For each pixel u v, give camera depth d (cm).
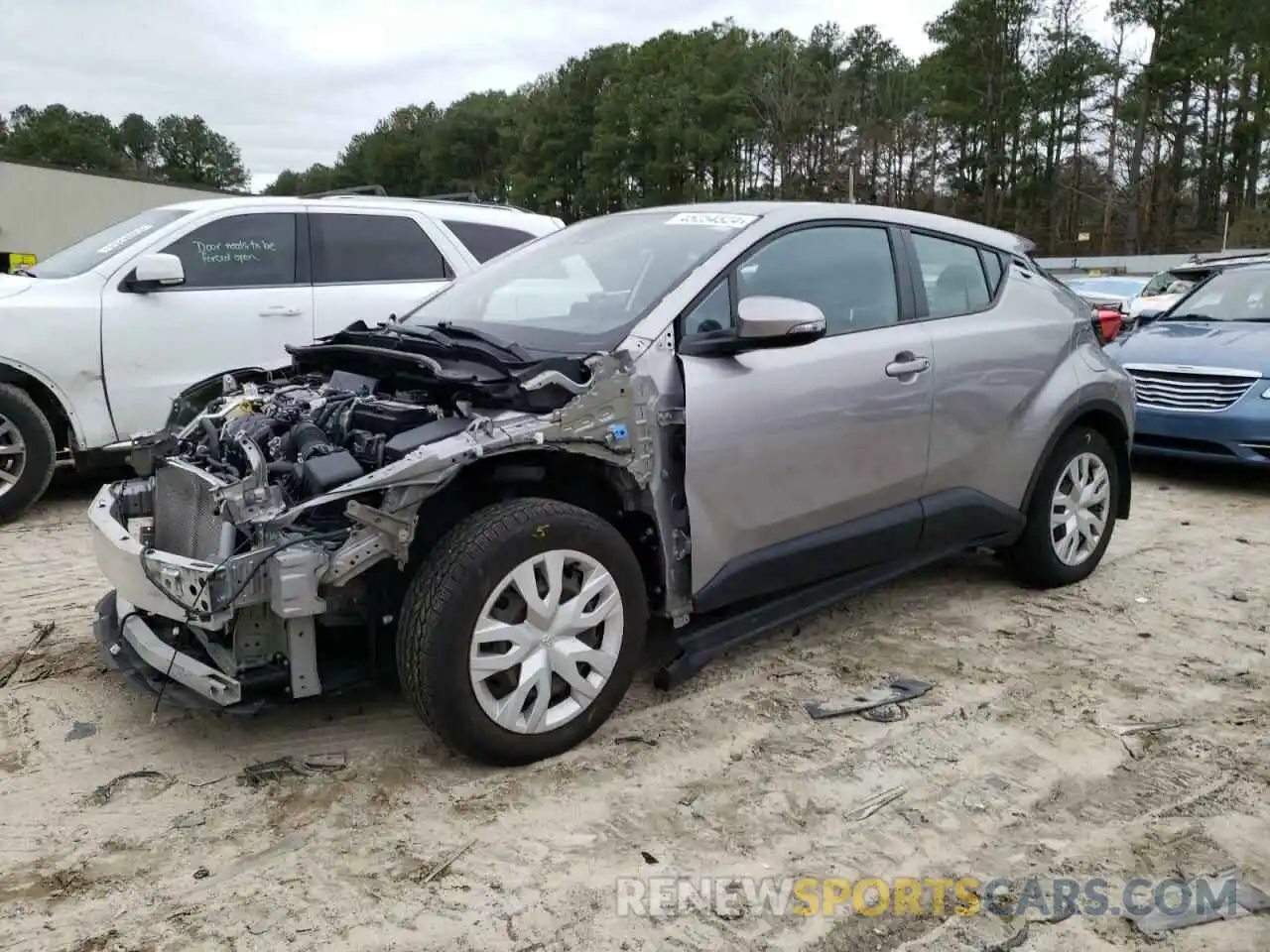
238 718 363
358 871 278
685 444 349
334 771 328
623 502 350
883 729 362
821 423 387
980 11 6141
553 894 269
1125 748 351
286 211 702
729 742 351
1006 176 6378
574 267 415
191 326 657
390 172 11081
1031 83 6144
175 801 311
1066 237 6344
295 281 699
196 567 290
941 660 423
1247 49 5603
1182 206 6359
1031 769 336
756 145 6756
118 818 302
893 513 426
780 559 385
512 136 8775
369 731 354
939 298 452
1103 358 523
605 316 370
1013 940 254
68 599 480
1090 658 428
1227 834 300
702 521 359
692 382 351
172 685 325
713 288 373
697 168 6975
